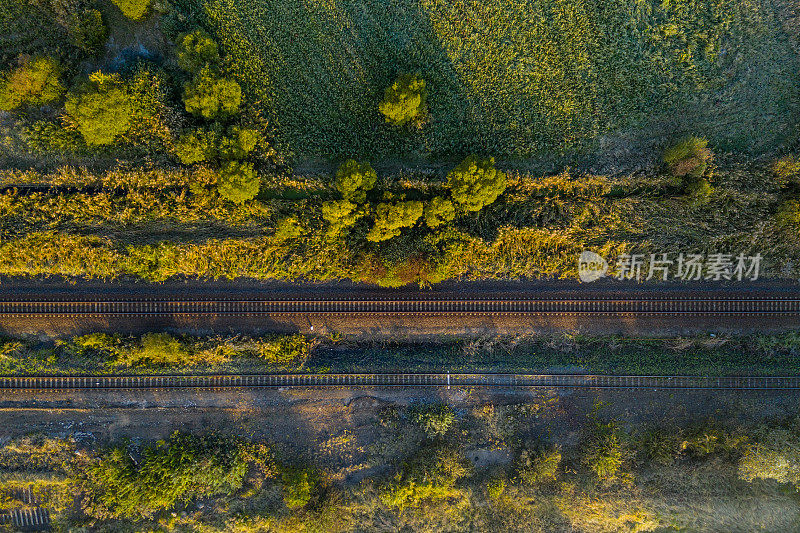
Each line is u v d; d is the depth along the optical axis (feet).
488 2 100.94
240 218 103.81
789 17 101.40
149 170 101.45
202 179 101.81
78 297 106.01
